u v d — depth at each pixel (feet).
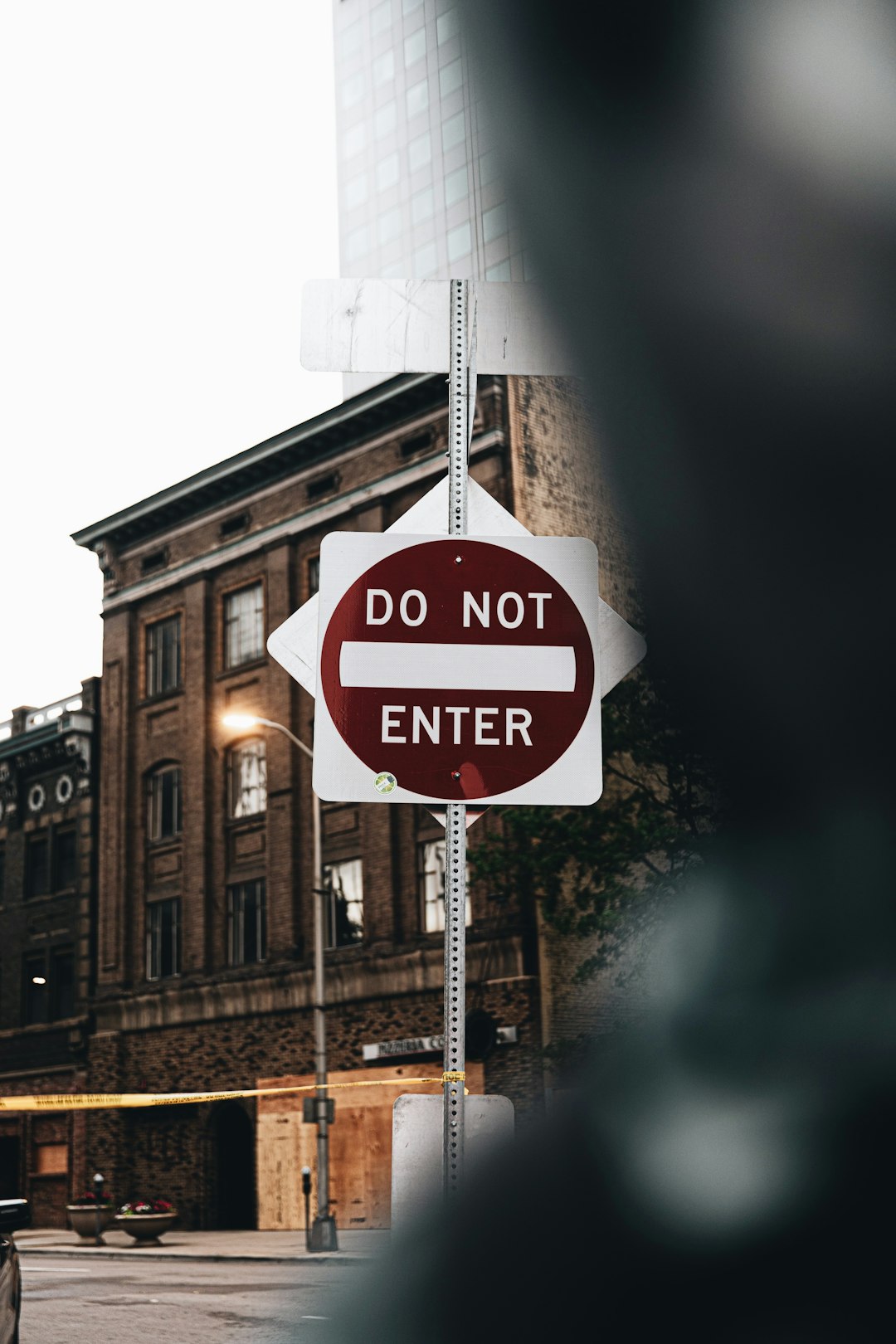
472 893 87.20
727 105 3.20
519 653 9.29
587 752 9.16
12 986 125.49
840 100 3.08
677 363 3.26
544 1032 82.07
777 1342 2.67
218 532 114.21
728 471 3.21
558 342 3.51
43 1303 44.96
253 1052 102.06
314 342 9.91
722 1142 2.89
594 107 3.34
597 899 52.65
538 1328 2.97
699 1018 3.08
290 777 104.12
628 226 3.33
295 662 9.50
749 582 3.14
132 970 113.29
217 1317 36.96
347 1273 3.55
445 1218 3.31
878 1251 2.69
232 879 107.55
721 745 3.23
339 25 253.65
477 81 3.56
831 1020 2.92
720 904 3.20
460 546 9.41
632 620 3.37
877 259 3.11
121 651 119.75
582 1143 3.06
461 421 9.59
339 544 9.50
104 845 117.70
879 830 2.99
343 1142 94.12
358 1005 95.14
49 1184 116.78
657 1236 2.89
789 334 3.12
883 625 3.05
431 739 9.20
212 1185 103.60
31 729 127.44
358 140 243.40
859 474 3.07
